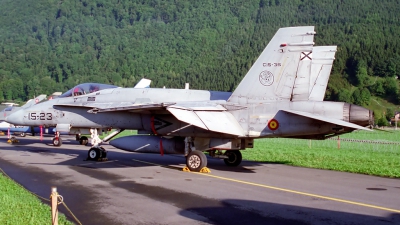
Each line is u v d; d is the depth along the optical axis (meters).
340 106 13.52
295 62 13.93
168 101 15.77
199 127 13.33
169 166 15.02
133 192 10.00
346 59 145.25
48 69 173.50
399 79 139.75
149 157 18.30
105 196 9.52
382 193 10.20
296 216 7.93
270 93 14.16
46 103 17.67
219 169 14.55
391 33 177.38
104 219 7.60
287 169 14.70
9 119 17.91
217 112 14.04
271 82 14.14
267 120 13.92
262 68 14.25
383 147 26.80
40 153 19.78
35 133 37.34
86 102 16.98
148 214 7.97
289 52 13.98
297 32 13.91
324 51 18.56
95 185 10.89
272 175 13.10
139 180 11.75
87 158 16.73
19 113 17.81
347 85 134.50
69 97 17.56
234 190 10.37
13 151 20.86
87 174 12.84
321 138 14.52
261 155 19.67
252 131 14.03
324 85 18.41
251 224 7.38
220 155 15.65
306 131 13.64
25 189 10.12
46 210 7.95
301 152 21.52
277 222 7.52
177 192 10.04
